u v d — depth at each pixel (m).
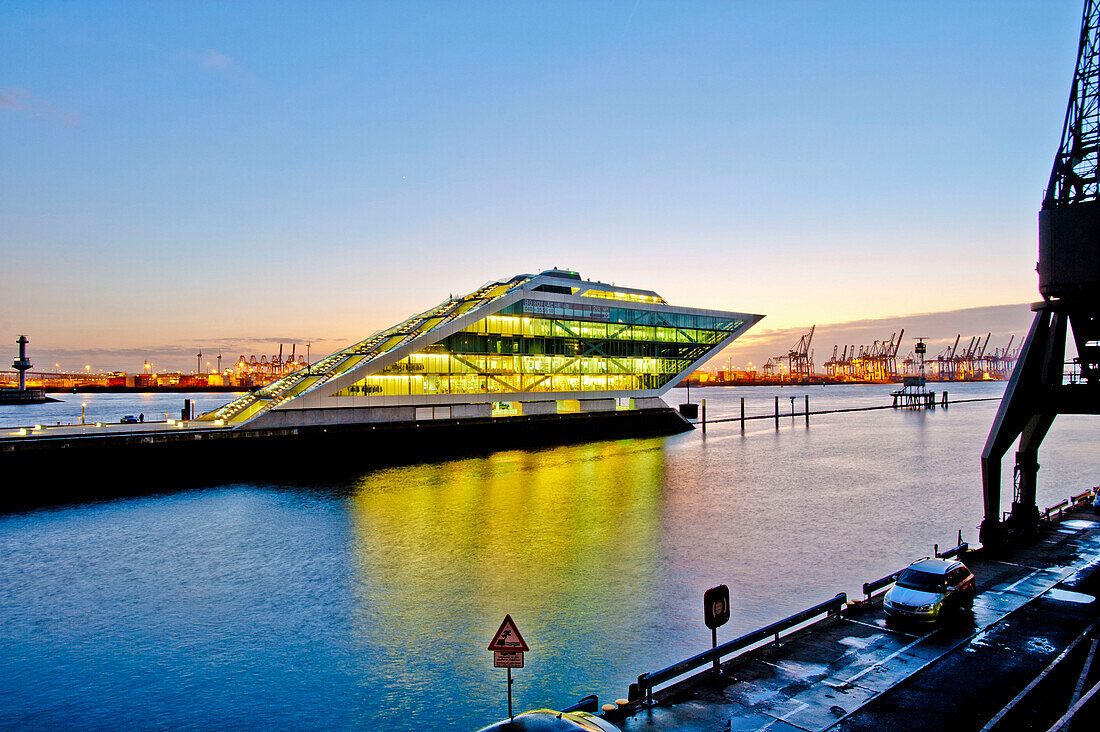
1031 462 29.25
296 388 76.00
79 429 63.84
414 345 77.38
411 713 18.12
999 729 13.54
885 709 14.53
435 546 35.34
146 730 17.34
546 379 92.81
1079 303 26.22
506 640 14.20
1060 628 18.88
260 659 21.55
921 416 152.00
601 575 29.86
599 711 15.37
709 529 38.81
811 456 75.94
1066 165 26.56
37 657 21.81
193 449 59.34
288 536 38.09
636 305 101.31
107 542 37.16
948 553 24.88
